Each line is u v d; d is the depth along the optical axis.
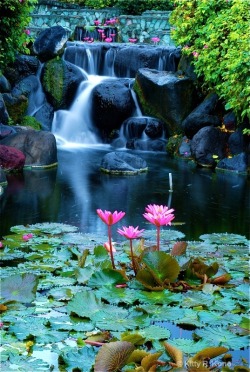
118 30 14.25
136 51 11.14
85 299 2.93
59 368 2.30
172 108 9.60
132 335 2.46
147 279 3.19
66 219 5.06
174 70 10.71
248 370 2.31
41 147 7.71
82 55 11.27
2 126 8.32
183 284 3.24
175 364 2.27
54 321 2.74
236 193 6.45
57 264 3.57
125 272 3.31
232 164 7.85
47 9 15.38
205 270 3.37
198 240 4.51
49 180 6.87
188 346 2.51
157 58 10.99
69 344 2.53
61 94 10.21
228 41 8.55
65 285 3.21
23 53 10.77
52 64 10.36
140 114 10.25
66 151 9.24
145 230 4.63
